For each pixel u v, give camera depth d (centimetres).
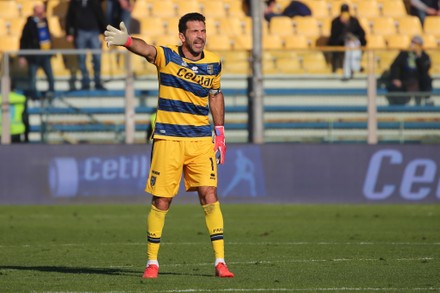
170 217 6256
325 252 4353
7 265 3875
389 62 7469
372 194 7331
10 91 7219
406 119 7488
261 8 7344
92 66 7262
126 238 5009
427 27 9800
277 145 7256
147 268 3419
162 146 3388
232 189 7256
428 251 4403
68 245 4669
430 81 7475
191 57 3381
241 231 5388
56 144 7162
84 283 3256
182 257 4150
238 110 7369
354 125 7475
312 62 7456
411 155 7338
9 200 7162
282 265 3834
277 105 7462
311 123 7475
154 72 7300
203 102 3403
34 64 7225
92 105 7288
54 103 7269
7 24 9112
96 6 8119
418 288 3159
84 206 7062
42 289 3111
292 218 6206
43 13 8256
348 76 7462
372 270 3669
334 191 7300
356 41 8425
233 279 3359
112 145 7194
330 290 3089
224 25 9238
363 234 5238
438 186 7362
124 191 7206
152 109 7319
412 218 6244
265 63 7462
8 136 7225
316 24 9300
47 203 7162
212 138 3466
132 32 8962
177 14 9338
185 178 3481
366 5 9856
